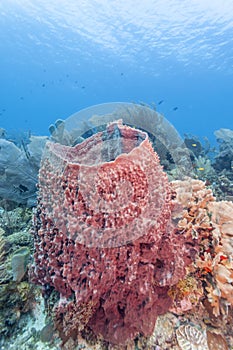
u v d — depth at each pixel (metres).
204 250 2.10
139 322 1.59
